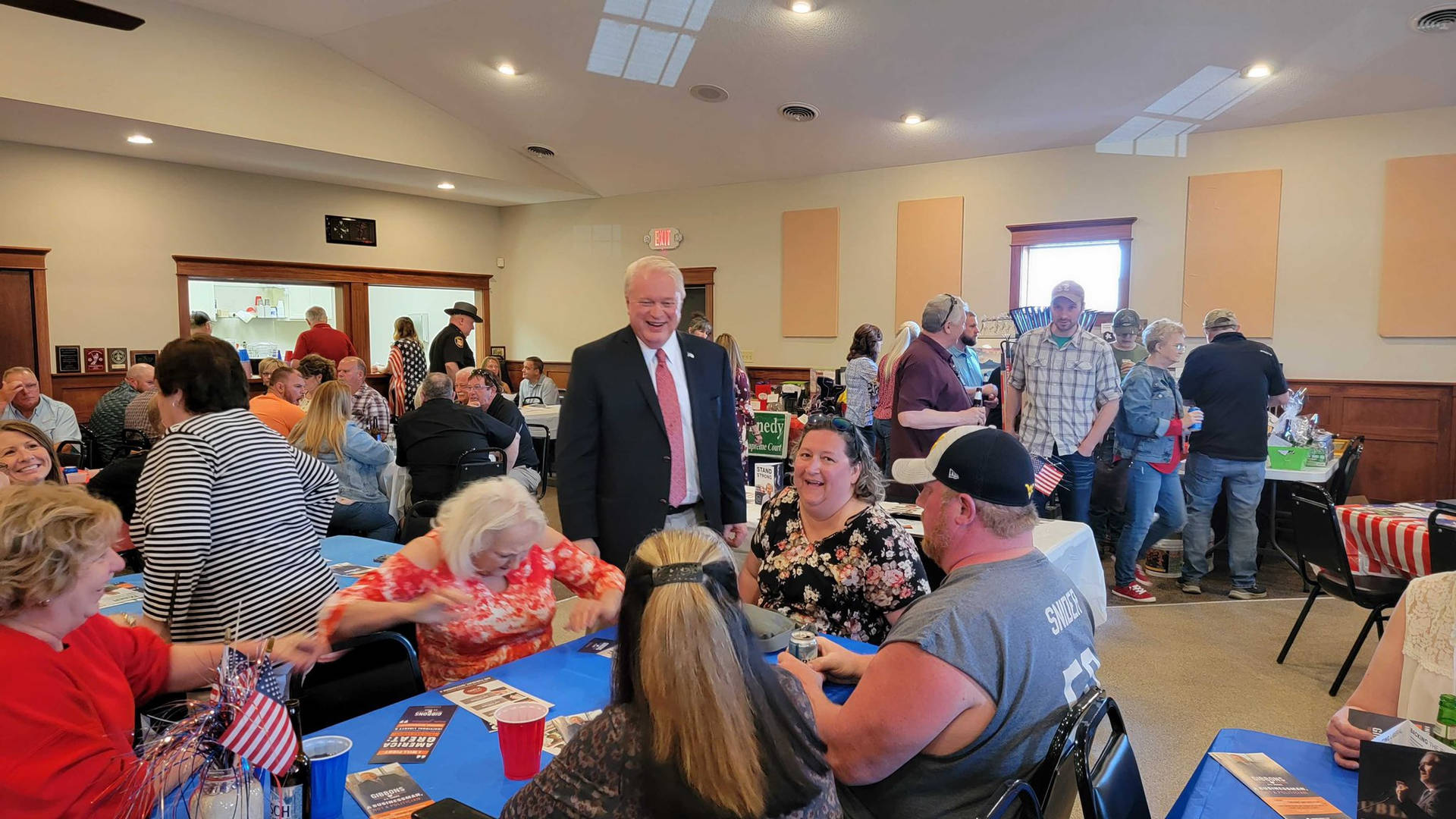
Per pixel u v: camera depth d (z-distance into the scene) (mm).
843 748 1333
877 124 7277
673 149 8398
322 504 2316
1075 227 7258
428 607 1856
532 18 6309
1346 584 3125
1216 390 4309
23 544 1202
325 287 9844
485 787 1273
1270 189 6441
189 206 8070
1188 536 4480
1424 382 6000
